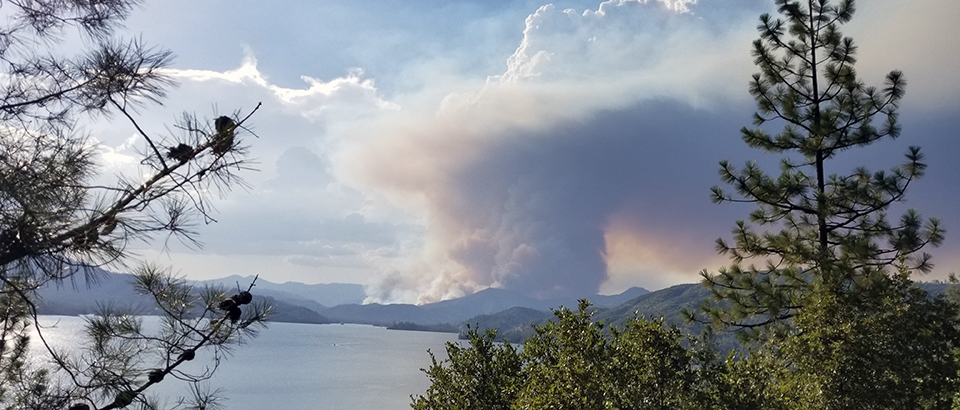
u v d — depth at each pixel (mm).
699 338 11742
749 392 10891
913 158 17000
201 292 6148
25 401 5578
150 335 5898
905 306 13305
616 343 11562
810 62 20266
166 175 5051
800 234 18375
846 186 18109
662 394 10844
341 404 160875
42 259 4590
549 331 13398
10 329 5938
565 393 11469
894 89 18484
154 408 5684
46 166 4664
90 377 5727
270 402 158500
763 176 18688
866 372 12406
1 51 5309
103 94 5156
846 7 19719
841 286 14414
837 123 19000
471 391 15570
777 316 16250
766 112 20297
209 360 6125
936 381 12250
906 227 16016
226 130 5113
